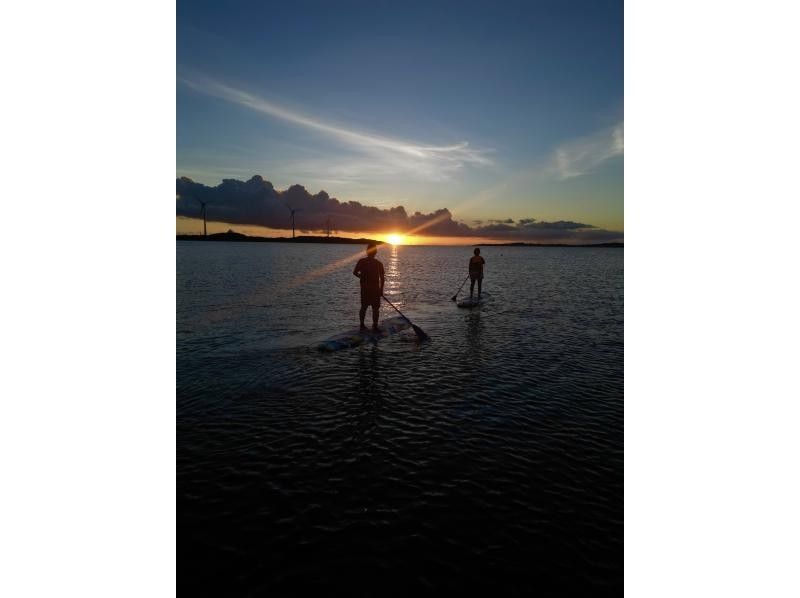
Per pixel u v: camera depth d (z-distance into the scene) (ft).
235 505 13.00
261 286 75.20
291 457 15.94
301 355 29.89
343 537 11.66
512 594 9.86
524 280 98.89
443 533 11.88
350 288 73.46
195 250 292.40
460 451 16.57
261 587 9.97
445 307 54.19
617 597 9.82
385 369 26.91
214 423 18.83
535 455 16.34
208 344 32.78
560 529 12.12
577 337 37.01
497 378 25.44
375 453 16.30
